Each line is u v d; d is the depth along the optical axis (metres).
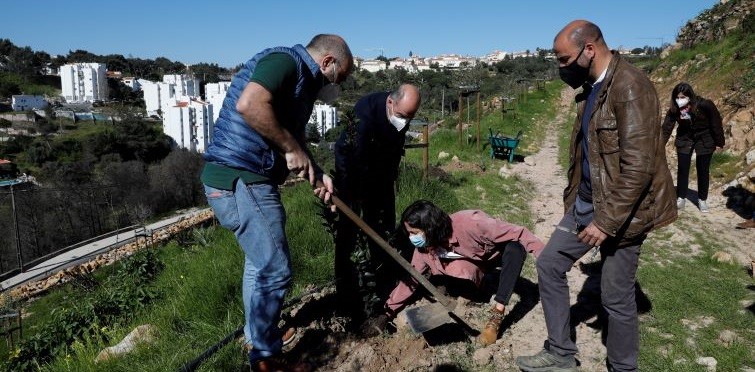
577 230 2.98
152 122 109.56
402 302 3.78
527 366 3.20
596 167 2.68
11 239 39.47
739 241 6.09
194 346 3.62
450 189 8.31
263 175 2.72
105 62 193.75
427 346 3.53
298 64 2.55
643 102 2.51
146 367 3.41
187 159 55.72
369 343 3.54
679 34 21.53
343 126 3.69
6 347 11.44
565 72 2.86
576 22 2.76
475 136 15.64
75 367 4.04
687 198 8.34
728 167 9.36
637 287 4.63
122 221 45.44
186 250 9.90
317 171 2.96
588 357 3.47
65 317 7.66
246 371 3.18
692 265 5.23
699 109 7.20
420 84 49.53
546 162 13.23
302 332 3.67
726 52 14.67
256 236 2.71
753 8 16.28
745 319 3.93
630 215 2.70
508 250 3.58
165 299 6.12
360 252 3.67
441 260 3.82
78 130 97.31
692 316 4.04
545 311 3.15
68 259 29.75
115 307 7.45
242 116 2.43
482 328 3.81
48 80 155.25
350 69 2.81
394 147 3.73
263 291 2.77
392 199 4.01
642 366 3.35
